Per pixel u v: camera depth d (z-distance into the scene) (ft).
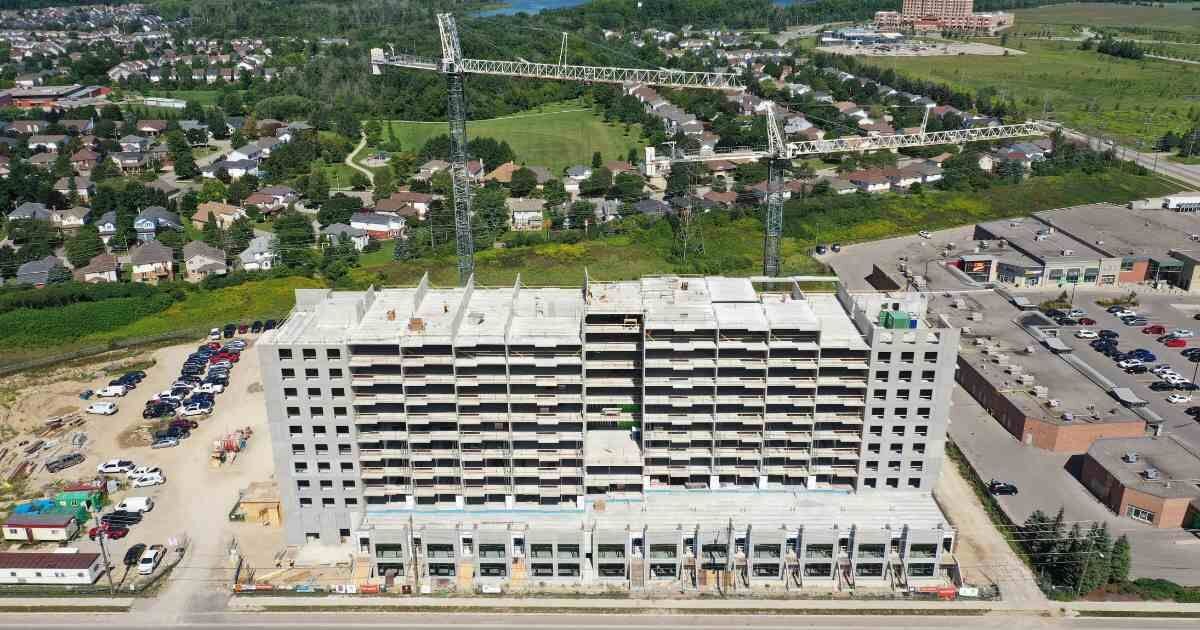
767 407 457.27
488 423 447.42
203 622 416.05
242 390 646.33
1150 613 414.82
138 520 488.44
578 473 454.81
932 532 428.15
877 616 417.49
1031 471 529.86
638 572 438.40
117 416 615.16
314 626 413.39
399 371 435.53
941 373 440.45
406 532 434.71
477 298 490.49
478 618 419.13
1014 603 422.82
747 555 437.99
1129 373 650.43
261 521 488.02
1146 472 489.26
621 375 458.50
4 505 505.25
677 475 466.29
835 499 463.42
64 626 414.00
